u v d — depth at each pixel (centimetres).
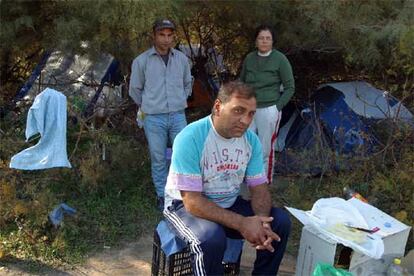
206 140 268
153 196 439
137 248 368
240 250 314
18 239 357
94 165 441
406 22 499
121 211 412
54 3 498
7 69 596
